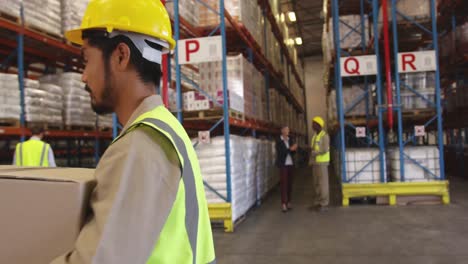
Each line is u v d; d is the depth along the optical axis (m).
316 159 7.91
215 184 6.26
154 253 0.83
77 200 0.84
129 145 0.85
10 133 5.43
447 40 10.98
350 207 8.11
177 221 0.88
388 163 8.94
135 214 0.78
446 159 14.98
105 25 1.02
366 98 9.89
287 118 16.70
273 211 8.03
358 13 11.05
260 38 9.88
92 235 0.77
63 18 6.63
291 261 4.62
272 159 11.38
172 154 0.90
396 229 5.99
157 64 1.09
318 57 29.75
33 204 0.87
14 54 6.72
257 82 9.60
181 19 6.57
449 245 5.03
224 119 6.22
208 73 7.07
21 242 0.87
